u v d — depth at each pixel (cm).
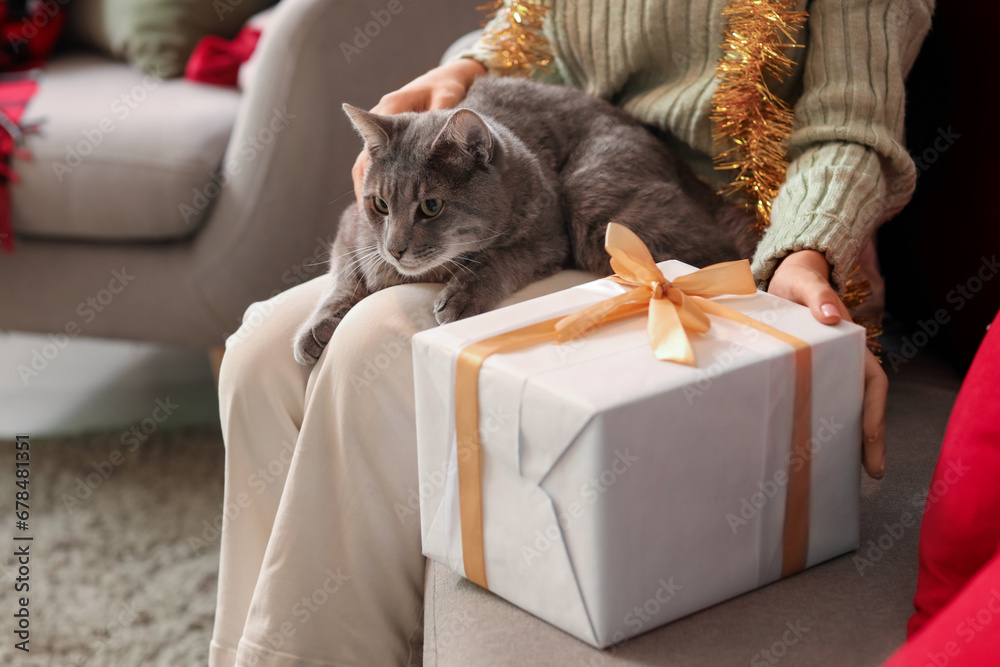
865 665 64
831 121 99
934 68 111
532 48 126
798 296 80
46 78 191
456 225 101
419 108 122
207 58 188
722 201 115
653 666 65
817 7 104
